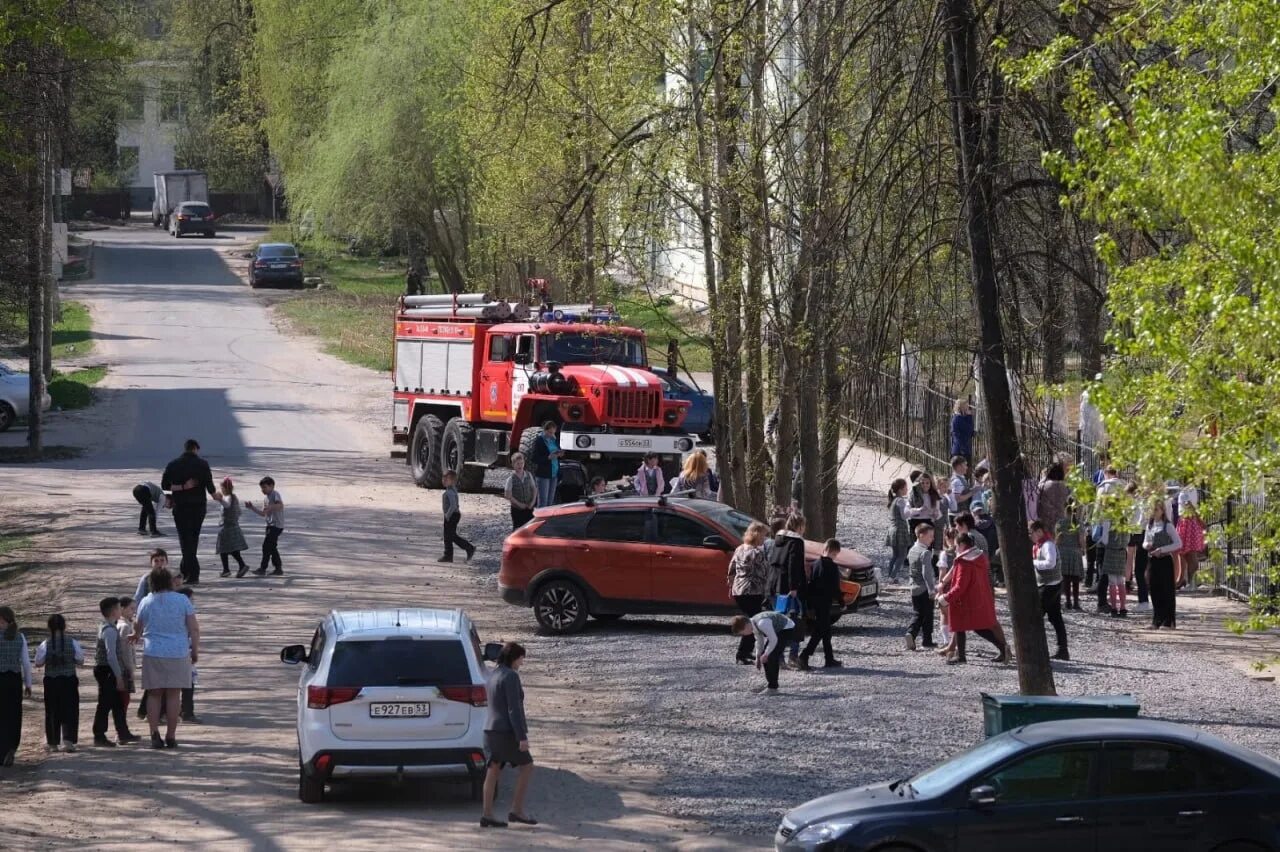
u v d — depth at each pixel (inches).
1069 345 747.4
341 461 2085.4
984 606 1045.2
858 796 588.7
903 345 741.3
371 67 3240.7
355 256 4840.1
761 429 1378.0
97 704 907.4
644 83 1224.8
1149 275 557.0
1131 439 555.8
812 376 1115.3
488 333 1817.2
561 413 1669.5
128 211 5900.6
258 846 661.9
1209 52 578.6
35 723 965.2
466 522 1684.3
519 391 1744.6
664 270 1883.6
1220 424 550.6
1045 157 580.1
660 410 1685.5
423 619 759.7
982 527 1316.4
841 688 968.9
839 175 847.1
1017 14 699.4
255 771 806.5
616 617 1256.8
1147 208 561.3
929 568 1105.4
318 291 4190.5
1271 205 531.8
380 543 1546.5
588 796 744.3
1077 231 690.2
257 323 3646.7
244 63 4480.8
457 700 721.0
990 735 666.2
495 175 1951.3
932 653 1095.6
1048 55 607.2
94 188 5821.9
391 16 3321.9
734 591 1066.1
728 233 1216.2
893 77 696.4
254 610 1229.1
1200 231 539.2
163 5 5280.5
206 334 3440.0
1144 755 567.8
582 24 1216.8
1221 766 565.6
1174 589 1207.6
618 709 930.7
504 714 691.4
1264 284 521.3
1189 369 541.6
